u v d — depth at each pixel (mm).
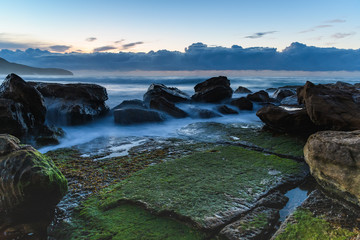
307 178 5496
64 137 9312
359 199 3883
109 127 11727
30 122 8547
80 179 5547
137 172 5809
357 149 3951
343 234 3422
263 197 4590
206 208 4129
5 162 3602
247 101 16266
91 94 12750
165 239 3471
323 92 8414
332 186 4355
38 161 3707
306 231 3520
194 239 3479
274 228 3791
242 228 3660
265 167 5984
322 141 4512
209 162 6352
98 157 7195
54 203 3797
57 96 12625
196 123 11781
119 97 27781
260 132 9656
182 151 7688
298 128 8852
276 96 20844
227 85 18234
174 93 17531
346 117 7465
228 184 5055
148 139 9383
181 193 4664
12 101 7945
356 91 9570
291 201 4602
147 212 4125
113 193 4746
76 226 3822
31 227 3635
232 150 7391
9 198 3469
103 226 3783
